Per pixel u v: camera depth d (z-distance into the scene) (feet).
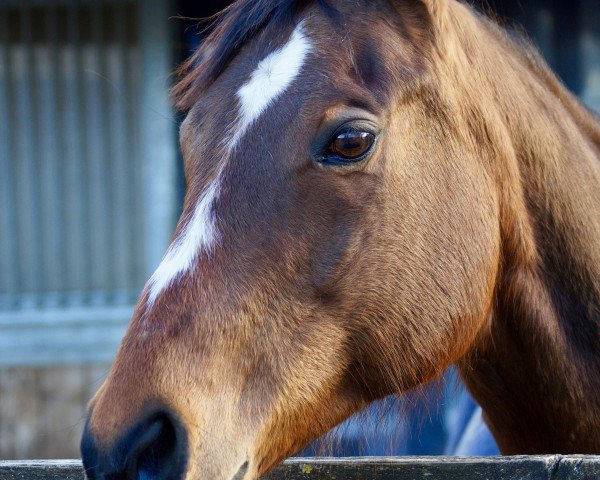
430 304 6.28
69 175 22.39
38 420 22.74
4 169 22.31
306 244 5.87
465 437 9.89
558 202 7.02
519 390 7.22
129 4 21.76
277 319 5.82
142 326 5.58
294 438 6.06
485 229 6.57
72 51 22.07
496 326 7.09
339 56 6.05
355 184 5.97
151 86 21.33
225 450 5.49
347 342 6.14
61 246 22.43
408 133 6.23
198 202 5.90
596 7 21.31
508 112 6.97
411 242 6.20
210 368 5.54
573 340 7.02
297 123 5.85
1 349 21.91
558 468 5.70
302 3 6.32
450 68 6.48
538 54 7.72
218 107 6.13
